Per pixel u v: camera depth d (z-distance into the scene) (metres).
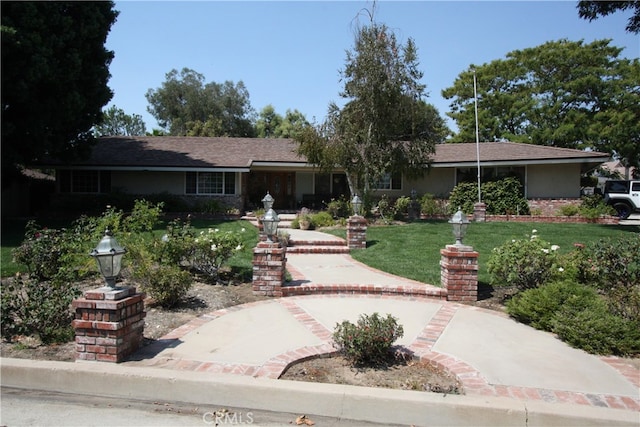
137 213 8.76
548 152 20.48
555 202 19.98
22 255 7.45
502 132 32.97
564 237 12.64
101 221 8.14
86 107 16.39
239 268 8.60
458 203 19.84
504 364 4.41
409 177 18.75
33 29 13.17
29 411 3.70
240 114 50.72
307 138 17.69
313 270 9.09
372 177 17.92
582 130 28.86
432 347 4.86
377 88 16.73
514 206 19.25
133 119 57.81
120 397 3.97
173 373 4.02
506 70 33.12
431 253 10.48
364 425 3.53
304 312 6.20
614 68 29.83
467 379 4.04
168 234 7.89
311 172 23.97
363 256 10.45
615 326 4.81
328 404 3.66
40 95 14.40
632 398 3.71
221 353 4.60
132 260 7.08
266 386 3.77
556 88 31.00
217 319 5.81
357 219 11.55
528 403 3.50
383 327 4.41
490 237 12.76
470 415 3.45
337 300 6.94
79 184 20.81
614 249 6.83
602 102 29.86
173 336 5.13
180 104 50.53
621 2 14.72
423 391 3.77
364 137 17.31
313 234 14.15
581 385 3.96
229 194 21.17
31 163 18.56
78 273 7.43
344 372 4.26
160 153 21.78
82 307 4.33
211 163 20.45
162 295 6.14
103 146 22.58
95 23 15.29
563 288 5.79
